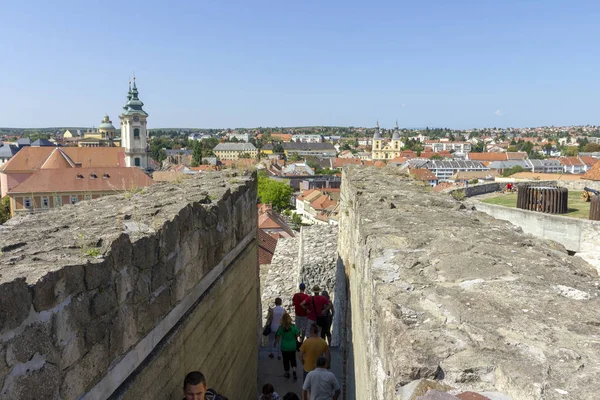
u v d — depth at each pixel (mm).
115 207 5492
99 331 3451
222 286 6672
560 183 22891
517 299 3305
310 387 6500
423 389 2375
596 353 2588
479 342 2729
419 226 5633
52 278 2951
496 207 15133
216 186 7727
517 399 2291
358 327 6230
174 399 4820
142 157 112562
